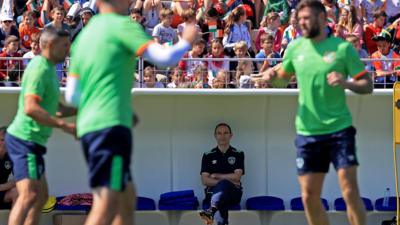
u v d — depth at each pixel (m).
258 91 41.47
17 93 41.22
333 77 28.14
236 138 43.72
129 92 23.41
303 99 29.48
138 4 51.75
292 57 29.72
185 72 43.03
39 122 29.72
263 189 43.78
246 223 43.00
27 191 31.09
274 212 43.00
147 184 43.59
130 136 23.14
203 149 43.69
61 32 30.89
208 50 47.28
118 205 23.05
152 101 43.09
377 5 54.59
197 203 42.16
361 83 28.70
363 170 44.16
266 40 46.72
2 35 48.94
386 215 43.50
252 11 53.69
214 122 43.66
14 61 42.06
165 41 48.22
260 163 43.84
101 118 22.84
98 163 22.73
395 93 40.81
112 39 23.19
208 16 49.72
